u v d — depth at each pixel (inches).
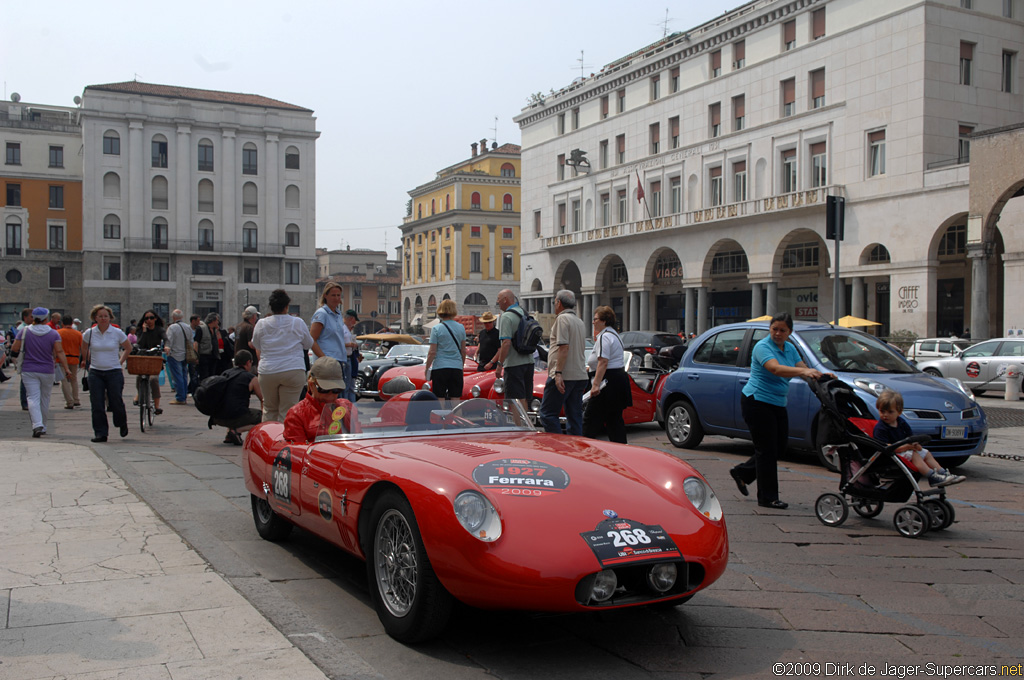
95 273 2452.0
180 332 673.6
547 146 2156.7
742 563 222.5
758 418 290.8
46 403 476.1
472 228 3073.3
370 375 778.2
